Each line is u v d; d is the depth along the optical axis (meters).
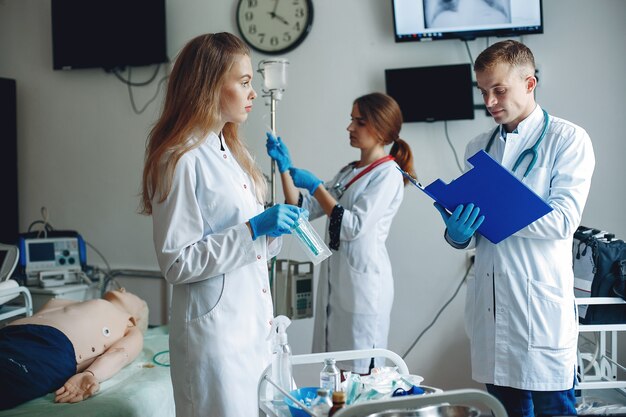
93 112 3.83
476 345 2.02
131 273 3.78
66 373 2.30
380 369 1.57
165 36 3.59
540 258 1.89
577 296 2.54
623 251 2.40
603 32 3.05
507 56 1.89
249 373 1.75
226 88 1.77
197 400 1.73
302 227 1.82
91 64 3.71
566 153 1.89
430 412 1.33
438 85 3.16
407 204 3.32
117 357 2.44
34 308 3.35
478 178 1.78
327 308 2.72
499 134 2.05
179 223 1.70
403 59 3.28
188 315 1.74
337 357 1.70
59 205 3.94
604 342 2.56
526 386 1.88
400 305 3.35
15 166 3.91
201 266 1.68
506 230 1.83
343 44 3.36
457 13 3.09
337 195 2.81
